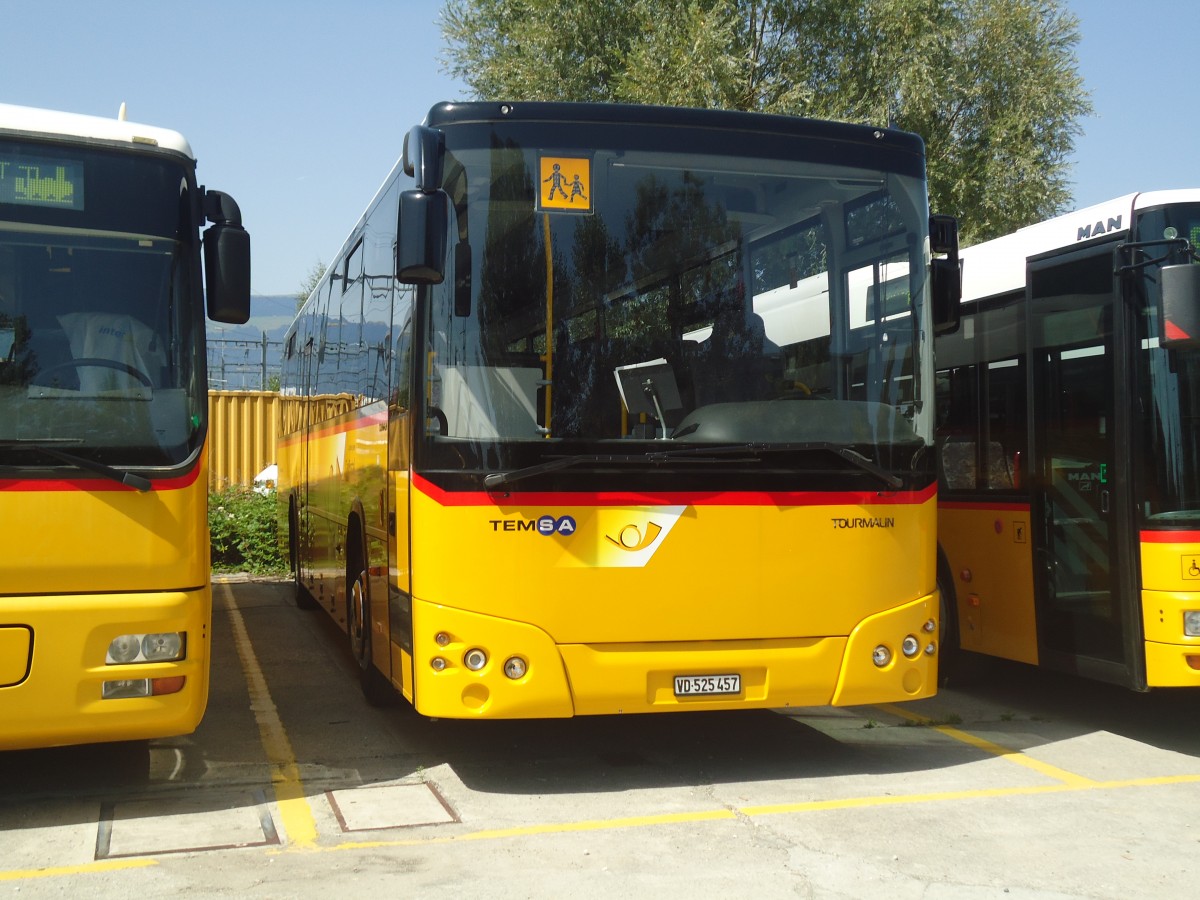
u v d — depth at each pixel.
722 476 6.33
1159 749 7.34
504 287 6.26
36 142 5.84
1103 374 7.30
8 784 6.43
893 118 21.16
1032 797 6.28
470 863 5.24
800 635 6.42
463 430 6.12
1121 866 5.24
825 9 20.67
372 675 8.24
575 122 6.45
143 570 5.70
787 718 8.18
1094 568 7.36
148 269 5.95
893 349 6.82
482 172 6.31
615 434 6.23
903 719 8.17
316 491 11.50
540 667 6.06
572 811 6.01
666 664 6.21
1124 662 7.07
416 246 5.96
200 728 7.78
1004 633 8.26
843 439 6.57
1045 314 7.86
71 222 5.86
